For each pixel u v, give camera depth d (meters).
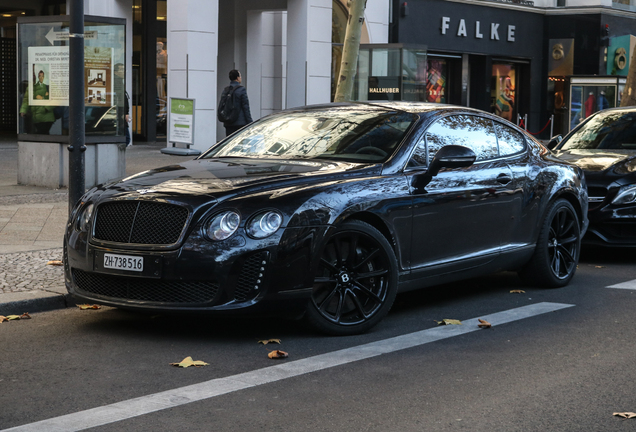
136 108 27.03
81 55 7.56
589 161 8.97
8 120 32.25
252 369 4.54
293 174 5.30
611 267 8.34
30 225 9.48
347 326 5.27
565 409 3.92
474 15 28.56
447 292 6.89
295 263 4.91
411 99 20.64
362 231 5.25
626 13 31.03
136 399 4.00
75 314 5.89
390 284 5.44
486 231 6.29
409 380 4.36
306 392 4.14
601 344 5.16
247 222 4.85
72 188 7.65
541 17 30.98
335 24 24.92
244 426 3.64
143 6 26.81
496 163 6.48
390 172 5.59
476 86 29.66
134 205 5.04
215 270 4.78
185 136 17.56
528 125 31.25
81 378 4.36
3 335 5.27
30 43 13.14
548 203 6.95
